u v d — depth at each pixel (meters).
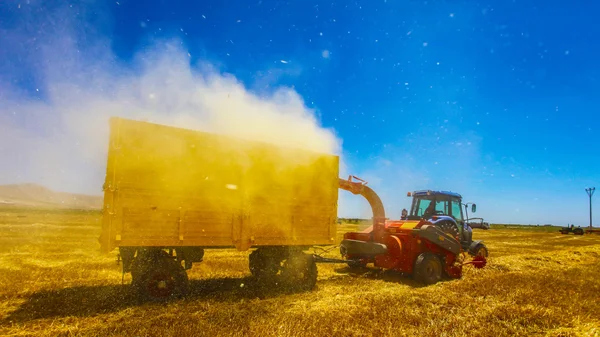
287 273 9.78
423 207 14.05
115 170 7.30
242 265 12.48
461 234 14.29
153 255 8.02
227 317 6.55
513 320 7.03
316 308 7.41
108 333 5.69
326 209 10.45
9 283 8.79
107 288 8.60
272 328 5.95
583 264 17.11
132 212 7.44
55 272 10.25
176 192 7.93
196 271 11.22
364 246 11.84
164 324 6.11
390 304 7.81
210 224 8.34
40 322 6.18
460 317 7.09
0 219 38.00
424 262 11.00
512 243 30.06
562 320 7.23
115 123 7.38
